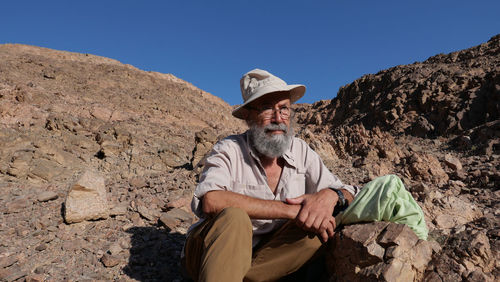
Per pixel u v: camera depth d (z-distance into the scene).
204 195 1.62
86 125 12.91
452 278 1.35
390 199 1.56
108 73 32.34
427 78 22.88
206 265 1.32
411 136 17.69
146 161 8.99
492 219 2.42
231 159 1.78
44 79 26.17
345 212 1.66
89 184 3.31
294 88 1.97
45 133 11.44
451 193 4.18
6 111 14.39
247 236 1.41
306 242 1.57
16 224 3.20
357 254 1.48
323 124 31.55
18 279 2.30
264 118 1.75
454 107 17.02
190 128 24.66
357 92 31.45
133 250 2.68
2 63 27.08
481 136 11.39
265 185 1.76
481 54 24.22
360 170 6.48
